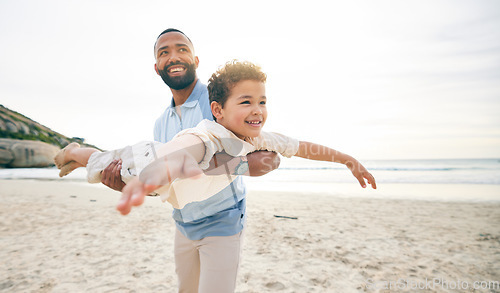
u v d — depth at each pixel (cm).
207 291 125
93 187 1172
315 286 305
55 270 345
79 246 435
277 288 300
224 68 113
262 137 131
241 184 137
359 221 594
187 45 146
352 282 315
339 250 414
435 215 659
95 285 307
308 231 514
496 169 2250
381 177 1705
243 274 333
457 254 403
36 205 773
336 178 1559
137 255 396
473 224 574
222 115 115
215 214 128
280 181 1446
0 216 638
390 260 379
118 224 569
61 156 108
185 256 145
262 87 113
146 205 762
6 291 294
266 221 589
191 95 143
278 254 396
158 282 314
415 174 1891
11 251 411
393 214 667
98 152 103
